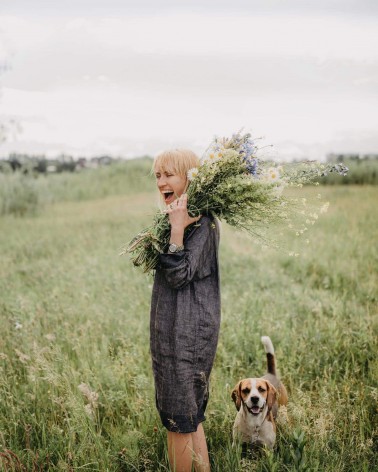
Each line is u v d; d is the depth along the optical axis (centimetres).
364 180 2022
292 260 845
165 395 277
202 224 272
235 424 338
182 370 271
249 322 516
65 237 1175
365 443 326
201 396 285
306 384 418
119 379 405
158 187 291
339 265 777
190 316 270
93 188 2372
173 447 284
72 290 668
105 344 457
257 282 711
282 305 584
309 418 342
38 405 373
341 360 456
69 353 469
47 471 311
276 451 330
